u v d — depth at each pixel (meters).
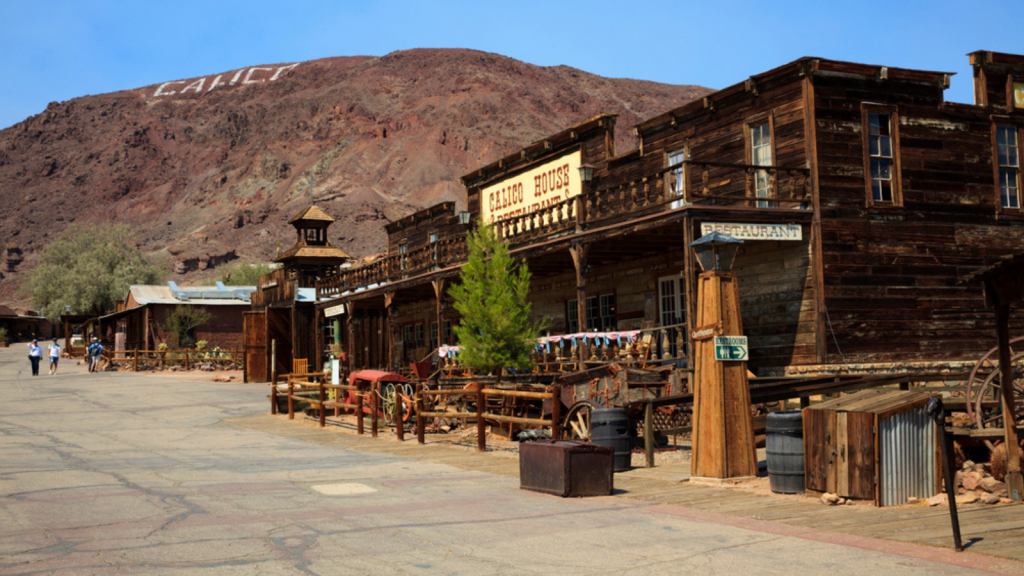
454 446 15.12
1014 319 19.11
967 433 8.89
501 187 28.75
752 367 18.70
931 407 6.60
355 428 18.38
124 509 8.70
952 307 18.39
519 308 18.81
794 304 17.69
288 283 38.75
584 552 6.84
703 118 20.42
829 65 17.50
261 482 10.70
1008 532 6.95
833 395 13.59
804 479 9.32
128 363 47.06
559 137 25.08
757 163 18.89
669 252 20.83
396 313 29.11
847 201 17.59
